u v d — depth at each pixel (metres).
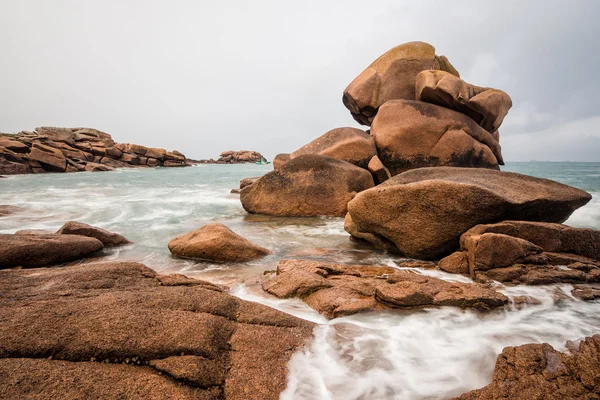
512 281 5.98
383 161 16.25
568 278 5.96
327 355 3.83
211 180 34.78
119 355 3.20
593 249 6.66
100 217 13.59
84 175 39.84
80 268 5.75
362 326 4.60
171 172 50.09
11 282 5.06
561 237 6.70
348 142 15.52
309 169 13.61
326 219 13.05
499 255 6.27
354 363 3.77
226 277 6.68
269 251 8.60
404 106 15.90
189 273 6.97
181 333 3.54
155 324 3.64
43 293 4.63
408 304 5.04
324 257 8.27
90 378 2.88
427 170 9.30
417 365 3.80
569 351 3.92
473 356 4.00
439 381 3.55
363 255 8.44
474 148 15.45
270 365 3.46
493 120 16.11
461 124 15.40
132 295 4.39
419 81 16.31
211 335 3.63
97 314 3.77
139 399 2.72
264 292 5.73
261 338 3.87
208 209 15.71
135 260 7.90
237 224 12.30
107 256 8.20
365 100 18.67
